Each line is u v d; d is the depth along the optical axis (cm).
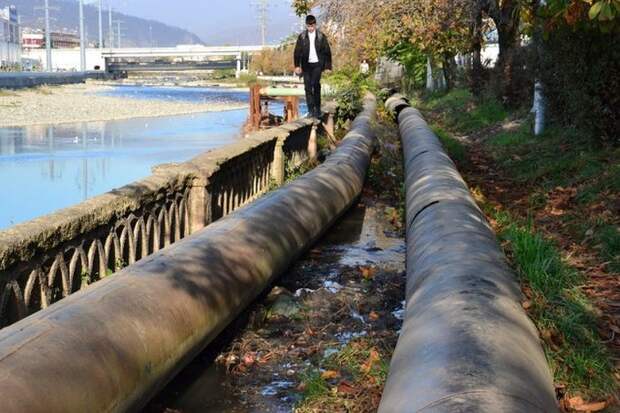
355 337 540
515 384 303
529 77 1788
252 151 921
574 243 711
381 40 2588
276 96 2300
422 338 362
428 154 995
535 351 358
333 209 839
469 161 1379
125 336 380
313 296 627
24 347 330
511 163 1252
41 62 14362
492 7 2075
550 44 1230
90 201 524
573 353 446
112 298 400
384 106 2527
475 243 502
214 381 473
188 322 439
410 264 539
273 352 517
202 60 13100
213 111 4106
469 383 299
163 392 456
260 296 609
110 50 12812
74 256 492
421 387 309
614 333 492
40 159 1833
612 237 665
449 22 2462
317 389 446
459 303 387
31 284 442
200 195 704
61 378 326
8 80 6212
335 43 2631
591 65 1016
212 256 514
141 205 588
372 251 802
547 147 1232
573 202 859
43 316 364
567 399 408
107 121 3250
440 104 2805
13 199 1280
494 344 334
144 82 11338
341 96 2009
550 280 548
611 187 839
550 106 1370
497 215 820
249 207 665
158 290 433
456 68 3183
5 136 2462
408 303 454
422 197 715
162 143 2242
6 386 303
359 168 1059
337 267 732
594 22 824
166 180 639
